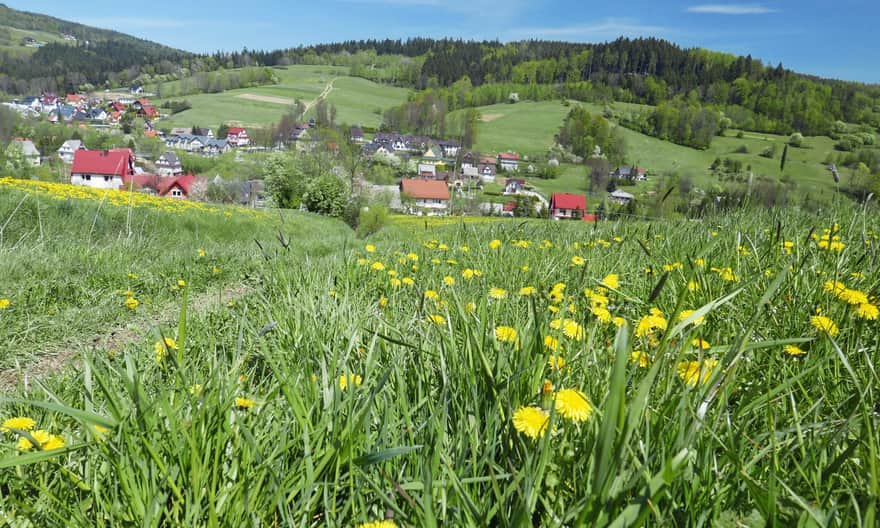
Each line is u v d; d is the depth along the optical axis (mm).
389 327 2375
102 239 11852
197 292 6359
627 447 1073
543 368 1563
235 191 67875
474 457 1298
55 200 12750
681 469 994
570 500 1198
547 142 165750
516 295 3119
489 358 1739
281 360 1873
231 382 1689
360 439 1452
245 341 2857
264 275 6176
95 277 6383
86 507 1331
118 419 1315
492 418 1409
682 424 1170
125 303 5230
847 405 1542
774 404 1563
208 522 1251
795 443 1347
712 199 6812
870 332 2080
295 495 1396
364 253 6055
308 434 1435
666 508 1078
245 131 179375
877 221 5340
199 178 74125
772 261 3277
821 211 6098
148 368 2309
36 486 1317
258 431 1559
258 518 1283
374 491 1354
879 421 1354
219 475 1389
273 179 43562
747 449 1366
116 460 1309
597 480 891
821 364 1667
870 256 2922
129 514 1279
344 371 1791
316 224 27125
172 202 21344
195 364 2156
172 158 129750
